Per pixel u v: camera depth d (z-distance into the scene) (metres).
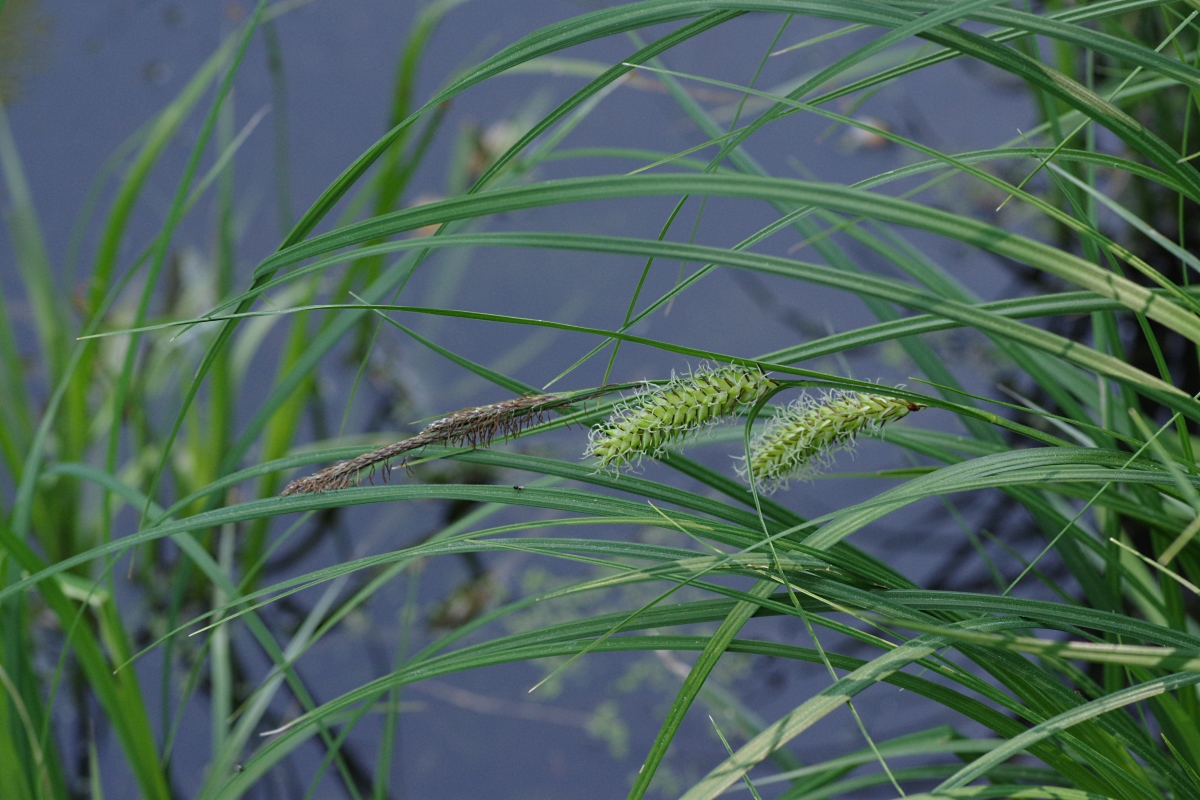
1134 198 1.41
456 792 1.13
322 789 1.14
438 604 1.30
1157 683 0.82
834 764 0.92
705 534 0.85
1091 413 0.98
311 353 0.97
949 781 0.82
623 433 0.83
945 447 0.92
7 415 1.28
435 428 0.84
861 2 0.81
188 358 1.37
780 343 1.45
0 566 0.92
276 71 1.34
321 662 1.24
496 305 1.56
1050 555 1.20
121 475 1.36
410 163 1.31
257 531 1.28
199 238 1.59
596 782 1.13
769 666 1.20
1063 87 0.81
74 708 1.21
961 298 0.93
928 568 1.21
